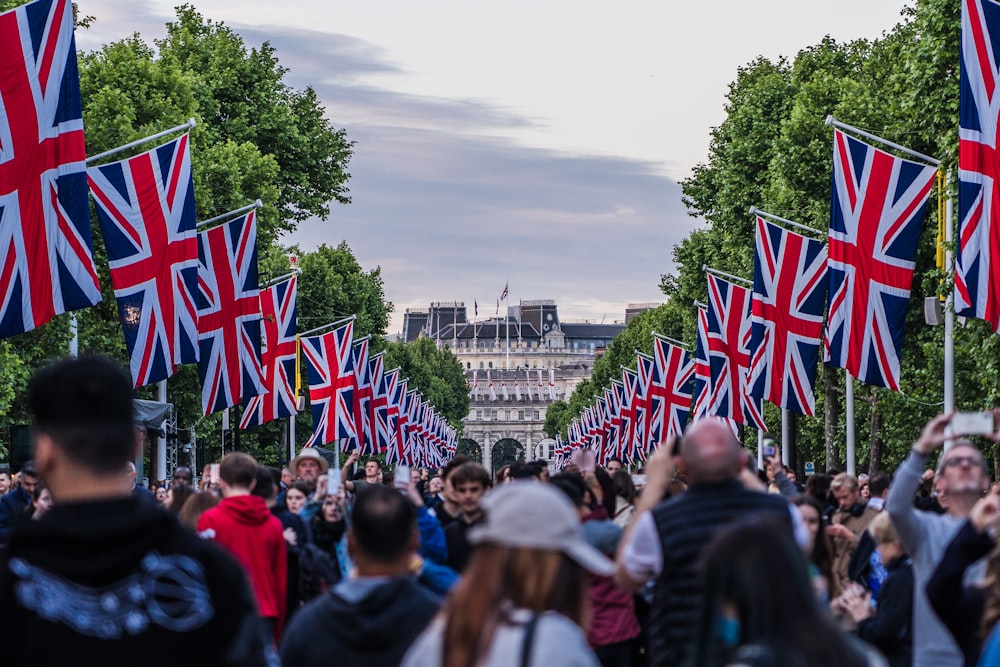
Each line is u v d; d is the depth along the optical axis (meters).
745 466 19.53
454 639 11.46
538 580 11.62
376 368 134.62
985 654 11.45
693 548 17.16
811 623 10.25
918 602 19.42
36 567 10.52
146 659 10.52
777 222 106.62
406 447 174.25
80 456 10.86
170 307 55.34
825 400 114.50
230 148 110.06
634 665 28.33
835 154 57.41
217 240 67.31
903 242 56.59
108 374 11.13
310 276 181.88
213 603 10.68
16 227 41.62
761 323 73.56
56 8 42.09
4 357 71.00
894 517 19.12
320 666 14.87
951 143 72.69
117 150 55.50
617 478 34.75
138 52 131.62
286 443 157.00
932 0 72.62
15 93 41.62
